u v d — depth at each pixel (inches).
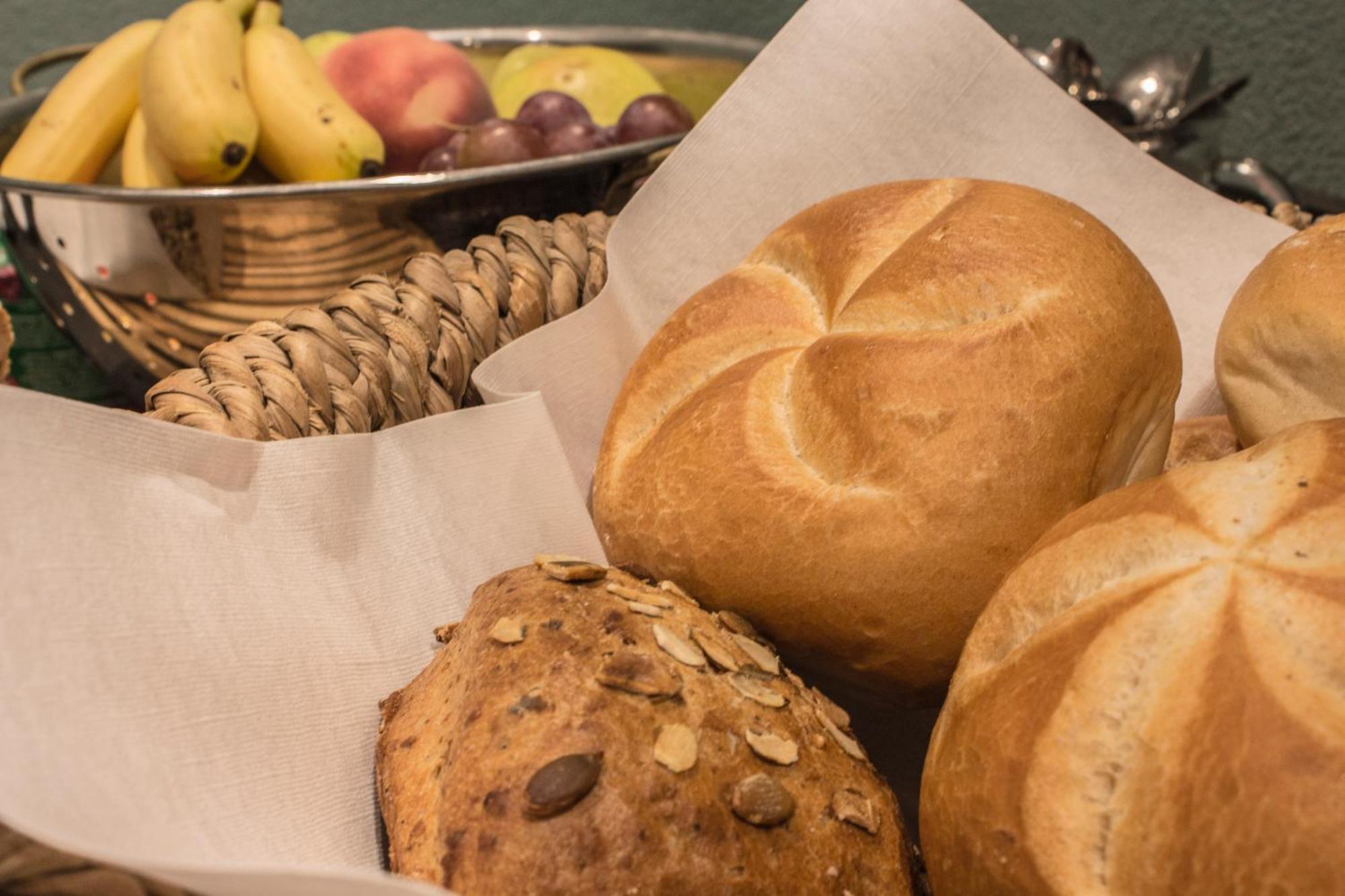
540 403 17.7
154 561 14.1
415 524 16.6
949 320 15.6
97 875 10.6
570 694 13.2
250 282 21.2
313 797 14.2
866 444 15.3
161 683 13.1
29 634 12.0
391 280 18.6
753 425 16.0
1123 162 19.7
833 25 19.6
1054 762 11.9
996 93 19.7
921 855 14.8
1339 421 13.4
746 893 12.4
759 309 17.0
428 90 24.3
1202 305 19.5
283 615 15.1
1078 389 15.2
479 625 14.8
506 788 12.4
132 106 24.2
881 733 17.1
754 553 15.5
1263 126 29.4
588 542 17.6
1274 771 10.6
